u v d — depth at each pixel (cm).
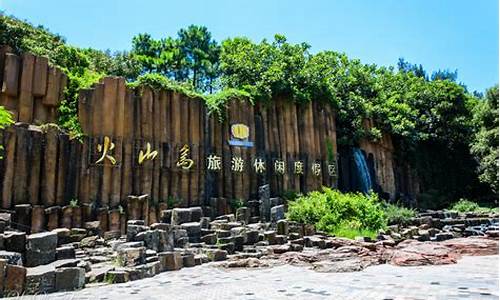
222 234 1748
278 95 3009
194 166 2450
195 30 5031
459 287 977
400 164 3944
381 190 3581
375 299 855
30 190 1916
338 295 909
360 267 1310
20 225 1791
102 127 2184
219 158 2575
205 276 1259
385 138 3800
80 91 2198
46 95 2153
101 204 2094
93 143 2153
